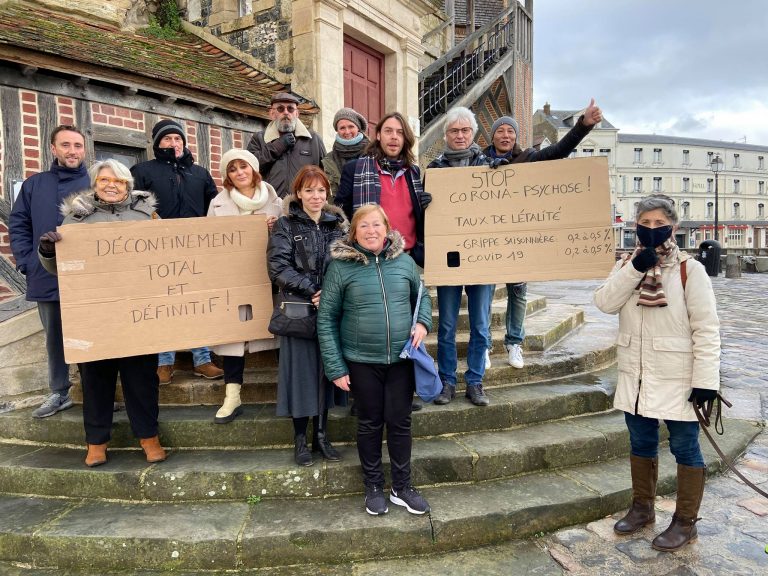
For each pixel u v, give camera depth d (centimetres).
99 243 290
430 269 341
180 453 318
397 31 845
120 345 292
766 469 343
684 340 247
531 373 403
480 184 338
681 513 260
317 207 297
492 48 1159
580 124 323
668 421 262
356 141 377
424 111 977
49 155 414
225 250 313
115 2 686
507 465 310
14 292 388
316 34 697
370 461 276
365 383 270
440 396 347
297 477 289
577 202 333
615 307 265
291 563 255
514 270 338
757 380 529
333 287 271
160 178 364
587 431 340
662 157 6162
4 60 377
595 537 271
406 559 258
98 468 297
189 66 614
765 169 6619
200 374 385
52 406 343
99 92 448
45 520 269
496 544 269
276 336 322
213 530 258
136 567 253
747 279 1677
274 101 381
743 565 245
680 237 6144
